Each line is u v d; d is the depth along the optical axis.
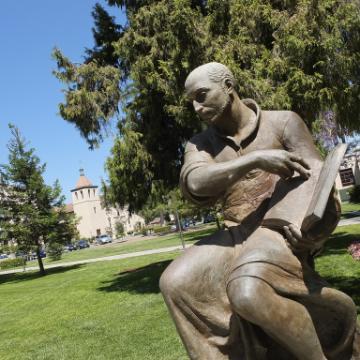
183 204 16.02
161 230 58.53
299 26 8.60
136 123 11.70
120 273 18.14
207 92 2.24
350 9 8.69
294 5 9.31
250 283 1.89
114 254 32.59
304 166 2.10
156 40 9.80
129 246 40.47
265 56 9.05
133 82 11.17
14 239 26.70
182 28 9.09
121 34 11.83
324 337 2.15
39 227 25.92
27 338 8.98
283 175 2.07
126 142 11.42
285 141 2.27
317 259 11.03
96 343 7.49
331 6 8.77
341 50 8.91
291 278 2.00
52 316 11.13
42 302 14.23
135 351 6.57
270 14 9.26
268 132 2.29
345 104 9.34
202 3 11.12
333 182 1.90
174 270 2.19
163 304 9.77
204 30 9.46
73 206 93.31
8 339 9.20
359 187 32.16
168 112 10.19
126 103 11.59
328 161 1.97
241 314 1.91
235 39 9.26
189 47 9.18
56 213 26.34
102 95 11.34
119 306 10.58
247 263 1.95
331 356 2.16
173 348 6.36
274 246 2.01
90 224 91.56
